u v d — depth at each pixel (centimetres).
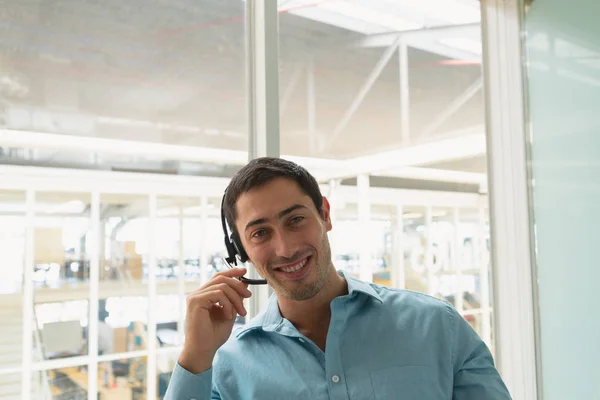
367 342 92
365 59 353
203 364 88
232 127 317
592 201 174
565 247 181
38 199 246
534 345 187
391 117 382
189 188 283
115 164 264
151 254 276
